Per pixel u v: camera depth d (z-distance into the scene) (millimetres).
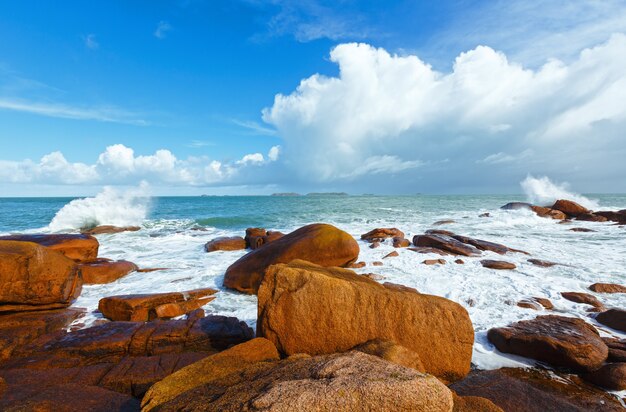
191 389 3887
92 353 6121
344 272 6730
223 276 11695
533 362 5910
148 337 6426
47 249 8477
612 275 11094
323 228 11547
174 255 15359
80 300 9203
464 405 4043
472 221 27266
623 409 4645
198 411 3225
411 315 5488
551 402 4770
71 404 4328
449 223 25297
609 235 20266
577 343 5648
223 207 52500
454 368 5359
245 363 4891
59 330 7246
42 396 4477
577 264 12656
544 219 28562
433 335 5422
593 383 5297
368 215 33281
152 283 10875
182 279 11305
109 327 6883
